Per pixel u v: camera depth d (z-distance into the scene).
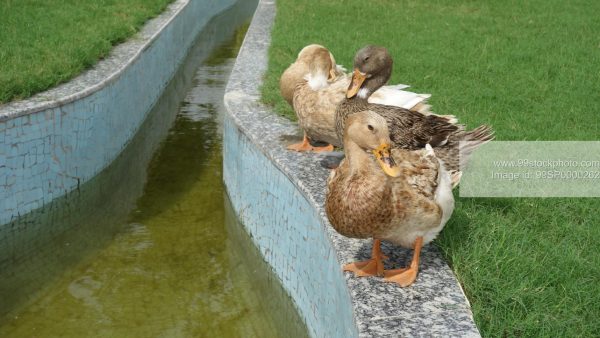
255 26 6.55
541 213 2.64
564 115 3.68
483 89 4.20
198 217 3.92
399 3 7.48
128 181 4.41
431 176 2.05
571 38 5.77
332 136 2.96
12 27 5.25
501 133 3.34
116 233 3.73
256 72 4.71
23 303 3.12
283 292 3.08
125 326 2.97
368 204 1.99
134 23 6.28
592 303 2.12
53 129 3.80
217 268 3.42
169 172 4.57
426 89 4.21
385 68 2.81
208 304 3.14
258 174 3.35
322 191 2.71
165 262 3.46
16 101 3.75
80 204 4.09
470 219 2.51
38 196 3.75
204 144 5.11
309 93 2.98
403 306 2.00
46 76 4.09
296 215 2.88
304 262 2.79
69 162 3.99
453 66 4.82
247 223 3.58
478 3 7.43
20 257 3.48
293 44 5.48
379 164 1.96
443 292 2.07
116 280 3.31
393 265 2.22
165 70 6.69
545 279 2.21
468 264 2.22
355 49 5.34
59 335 2.90
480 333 1.96
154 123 5.61
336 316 2.31
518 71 4.68
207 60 7.98
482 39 5.75
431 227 2.07
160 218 3.91
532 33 5.98
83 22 5.88
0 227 3.53
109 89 4.51
